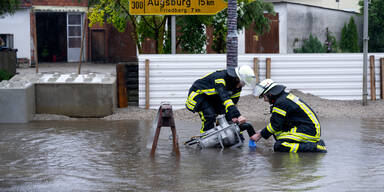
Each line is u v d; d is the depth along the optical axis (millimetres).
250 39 33781
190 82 18516
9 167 9594
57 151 11172
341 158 10180
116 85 18750
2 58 23016
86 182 8406
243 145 11859
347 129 14047
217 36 24344
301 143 10922
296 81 19094
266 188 7887
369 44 49562
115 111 18047
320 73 19141
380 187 7930
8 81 18469
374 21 48094
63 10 39062
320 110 17234
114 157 10500
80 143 12188
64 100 17281
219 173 8953
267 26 24406
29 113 16406
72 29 40312
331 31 45906
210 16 22859
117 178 8664
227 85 11922
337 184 8102
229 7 15344
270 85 11188
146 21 22484
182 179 8539
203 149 11414
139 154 10820
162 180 8484
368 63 19328
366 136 12883
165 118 10844
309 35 43219
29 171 9250
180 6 18734
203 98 12016
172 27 19141
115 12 21500
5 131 14117
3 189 8023
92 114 17281
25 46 36906
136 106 19203
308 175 8727
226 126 11516
